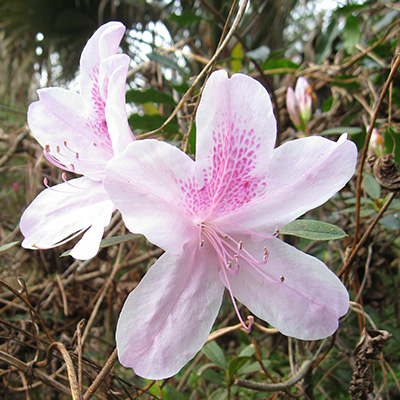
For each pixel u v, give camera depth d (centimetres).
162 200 14
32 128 19
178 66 32
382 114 33
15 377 28
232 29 18
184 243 15
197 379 29
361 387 20
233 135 15
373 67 34
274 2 56
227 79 14
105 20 73
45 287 33
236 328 23
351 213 31
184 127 30
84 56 18
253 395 27
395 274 35
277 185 15
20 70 69
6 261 37
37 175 36
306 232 16
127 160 13
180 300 15
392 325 34
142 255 34
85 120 19
